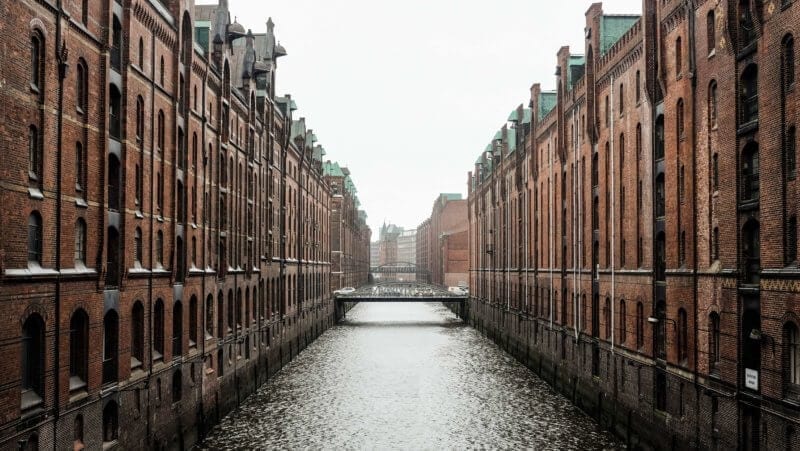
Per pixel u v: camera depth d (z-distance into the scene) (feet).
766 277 61.16
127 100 72.13
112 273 70.38
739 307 66.28
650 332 88.99
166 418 83.15
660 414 84.58
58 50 58.49
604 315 108.17
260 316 141.59
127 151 72.08
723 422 69.00
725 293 69.00
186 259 90.89
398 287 501.15
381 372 155.43
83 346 63.62
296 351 183.93
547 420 109.81
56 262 58.75
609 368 104.12
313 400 123.75
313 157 238.27
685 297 78.54
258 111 143.33
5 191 50.75
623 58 100.68
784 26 58.08
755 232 65.51
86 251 64.18
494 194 229.45
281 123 167.02
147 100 78.59
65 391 59.52
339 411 114.73
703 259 74.49
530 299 166.81
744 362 65.77
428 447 93.25
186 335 91.30
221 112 110.11
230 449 91.56
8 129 51.24
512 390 135.23
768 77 60.85
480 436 99.19
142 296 76.54
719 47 70.79
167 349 84.07
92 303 64.64
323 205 258.78
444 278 451.53
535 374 155.12
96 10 66.44
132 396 73.36
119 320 70.13
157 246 82.64
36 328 56.54
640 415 91.20
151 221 79.41
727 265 68.64
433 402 122.62
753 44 64.08
